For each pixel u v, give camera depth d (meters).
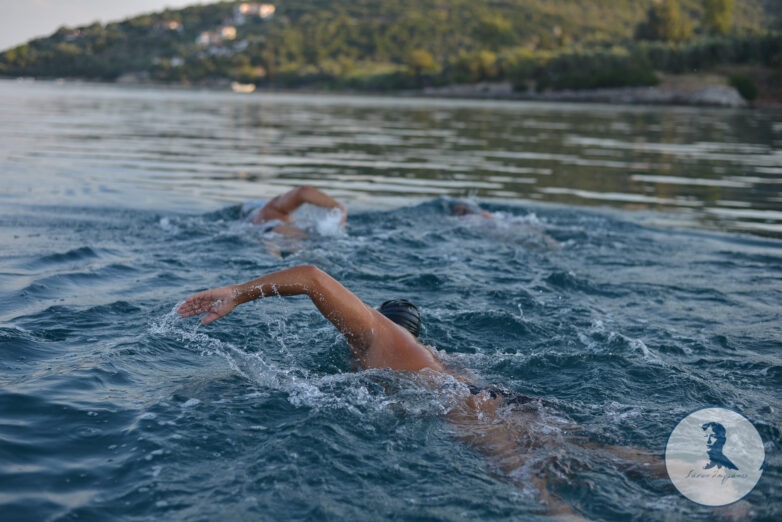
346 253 5.99
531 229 7.29
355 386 3.21
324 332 4.02
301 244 6.25
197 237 6.43
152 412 2.90
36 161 11.48
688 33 76.25
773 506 2.47
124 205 8.05
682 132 22.44
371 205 8.81
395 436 2.82
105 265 5.26
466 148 16.62
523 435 2.88
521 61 67.19
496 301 4.83
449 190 10.27
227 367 3.46
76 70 107.69
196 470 2.53
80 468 2.51
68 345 3.65
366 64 110.62
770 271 5.94
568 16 140.88
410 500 2.43
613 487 2.55
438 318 4.39
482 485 2.53
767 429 3.02
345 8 155.62
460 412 3.03
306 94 72.25
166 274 5.13
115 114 25.97
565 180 11.55
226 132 19.72
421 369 3.33
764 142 19.30
